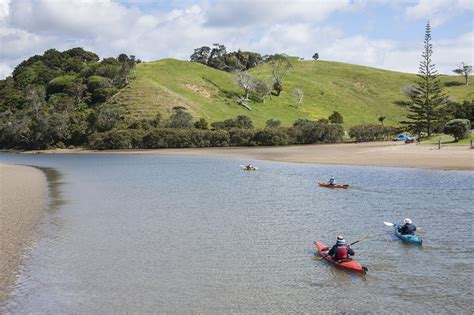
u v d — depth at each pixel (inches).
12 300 592.4
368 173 1886.1
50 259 760.3
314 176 1860.2
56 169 2496.3
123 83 5989.2
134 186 1667.1
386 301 584.1
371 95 7775.6
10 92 6368.1
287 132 4411.9
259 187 1576.0
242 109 6127.0
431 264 724.7
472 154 2246.6
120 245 844.0
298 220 1039.0
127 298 597.3
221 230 950.4
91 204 1280.8
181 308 565.6
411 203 1212.5
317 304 577.3
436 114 3740.2
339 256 721.6
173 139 4296.3
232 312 554.6
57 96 5841.5
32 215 1117.7
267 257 766.5
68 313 553.6
